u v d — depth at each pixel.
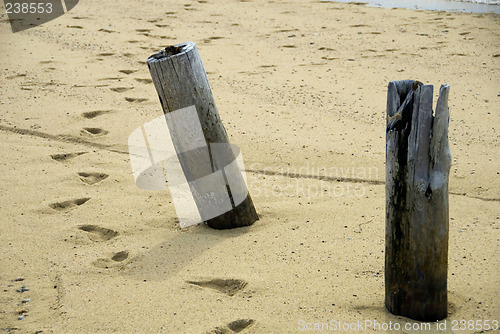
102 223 4.22
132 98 6.98
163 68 3.76
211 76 8.00
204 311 3.14
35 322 3.10
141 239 4.00
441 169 2.78
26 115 6.41
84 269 3.61
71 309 3.20
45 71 8.04
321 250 3.76
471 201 4.43
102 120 6.29
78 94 7.10
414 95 2.74
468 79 7.71
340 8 12.73
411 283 2.93
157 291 3.35
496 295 3.18
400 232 2.91
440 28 10.61
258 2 13.56
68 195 4.66
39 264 3.69
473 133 5.87
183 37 10.22
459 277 3.37
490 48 9.16
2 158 5.34
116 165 5.26
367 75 8.00
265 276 3.47
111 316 3.12
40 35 10.02
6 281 3.50
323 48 9.48
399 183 2.85
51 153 5.47
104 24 11.02
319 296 3.24
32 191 4.71
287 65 8.57
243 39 10.16
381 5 13.16
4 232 4.08
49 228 4.14
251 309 3.15
